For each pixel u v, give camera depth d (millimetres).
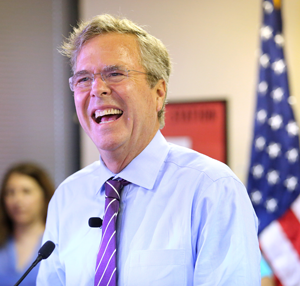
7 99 3771
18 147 3785
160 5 3525
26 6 3828
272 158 2982
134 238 1405
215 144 3320
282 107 2992
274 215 2922
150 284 1322
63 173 3850
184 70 3443
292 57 3098
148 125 1529
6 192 2791
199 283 1263
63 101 3873
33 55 3836
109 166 1560
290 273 2799
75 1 3832
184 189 1421
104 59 1476
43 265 1675
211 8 3385
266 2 3090
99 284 1348
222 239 1285
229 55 3324
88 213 1596
